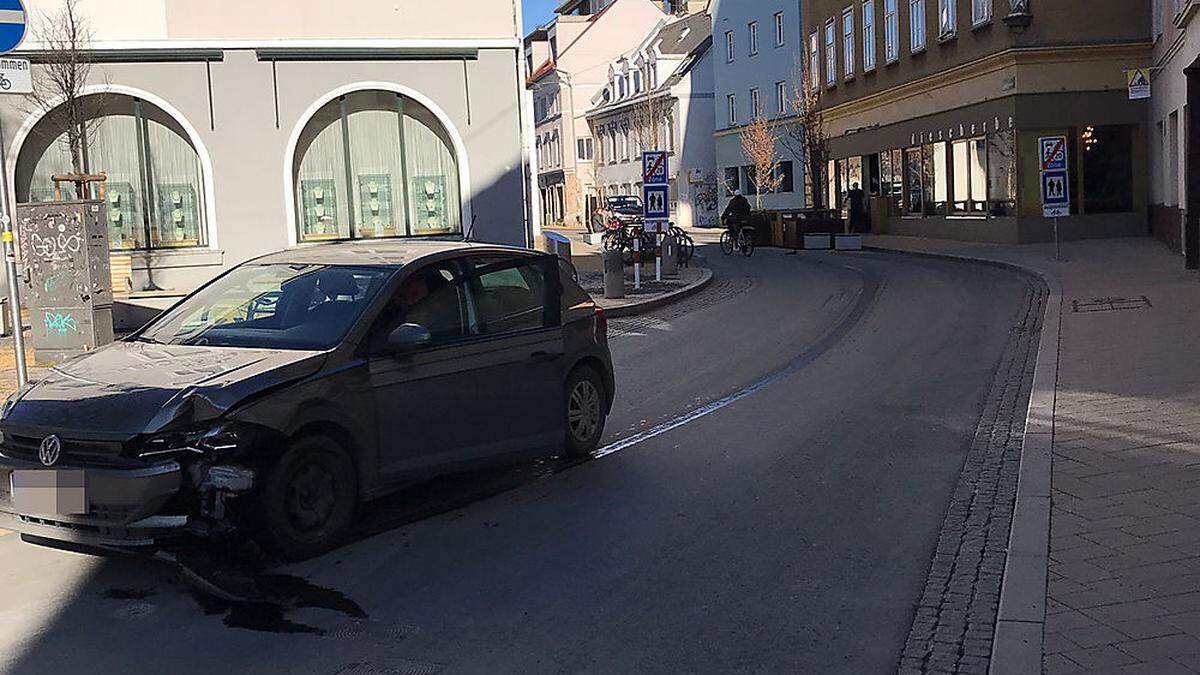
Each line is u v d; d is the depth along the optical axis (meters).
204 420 5.90
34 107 18.09
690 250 27.84
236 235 19.25
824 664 4.81
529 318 8.01
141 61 18.61
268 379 6.16
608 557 6.27
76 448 5.89
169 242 19.17
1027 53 28.72
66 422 5.94
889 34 37.97
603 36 75.38
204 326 7.16
